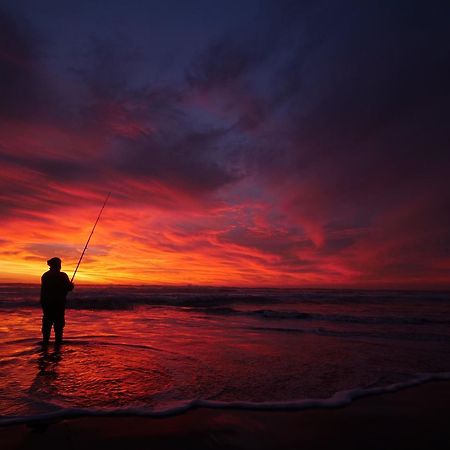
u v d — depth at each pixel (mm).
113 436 2395
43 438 2336
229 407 2977
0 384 3488
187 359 4789
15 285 30141
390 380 3914
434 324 9172
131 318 10109
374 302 20609
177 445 2293
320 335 7168
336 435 2488
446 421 2773
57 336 5934
